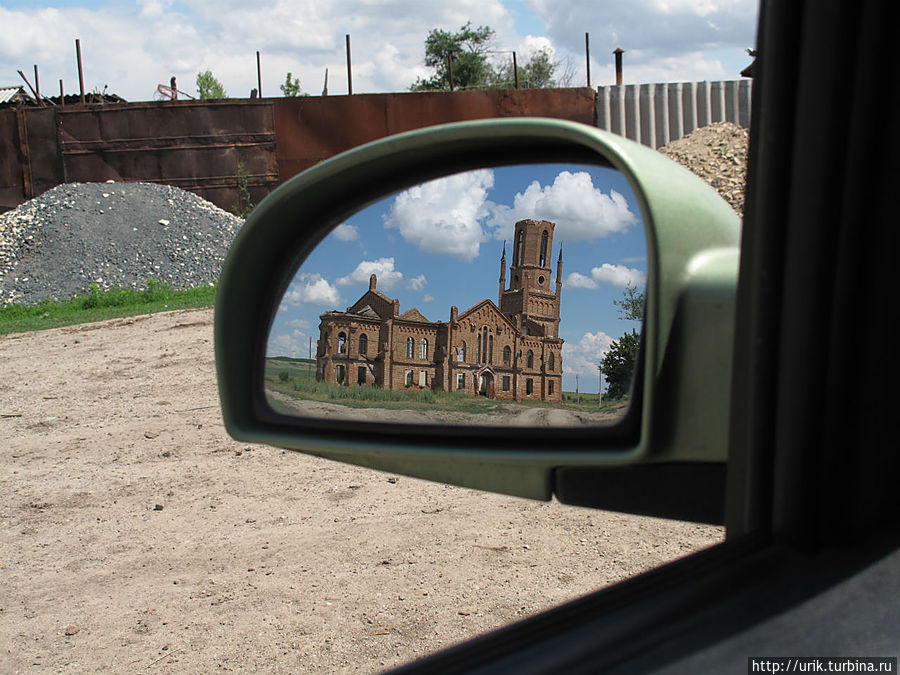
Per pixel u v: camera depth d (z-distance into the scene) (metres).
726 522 0.91
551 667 0.72
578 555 3.38
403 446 1.23
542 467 1.17
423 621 2.86
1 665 2.74
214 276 17.59
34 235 18.30
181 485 4.77
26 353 10.03
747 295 0.88
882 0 0.76
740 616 0.72
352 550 3.59
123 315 12.93
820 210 0.78
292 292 1.44
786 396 0.81
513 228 1.20
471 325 1.21
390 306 1.29
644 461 1.02
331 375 1.33
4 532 4.14
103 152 20.53
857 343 0.80
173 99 22.42
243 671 2.60
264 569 3.44
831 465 0.80
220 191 20.42
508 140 1.22
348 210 1.40
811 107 0.78
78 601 3.25
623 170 1.06
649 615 0.76
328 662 2.63
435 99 19.42
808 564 0.78
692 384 0.99
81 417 6.69
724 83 18.81
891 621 0.66
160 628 2.95
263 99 20.06
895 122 0.78
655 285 1.00
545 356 1.12
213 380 7.75
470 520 3.90
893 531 0.79
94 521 4.25
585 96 19.09
